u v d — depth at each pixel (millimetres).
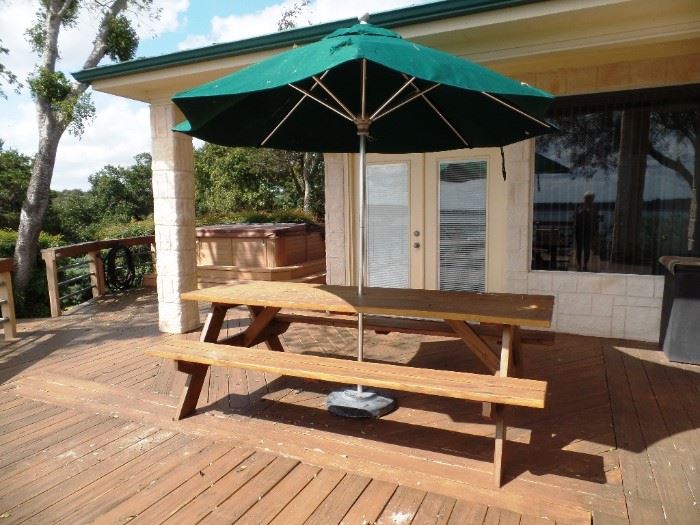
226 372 4172
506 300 3291
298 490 2449
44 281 9602
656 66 4660
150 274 9375
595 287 5113
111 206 26016
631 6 3455
